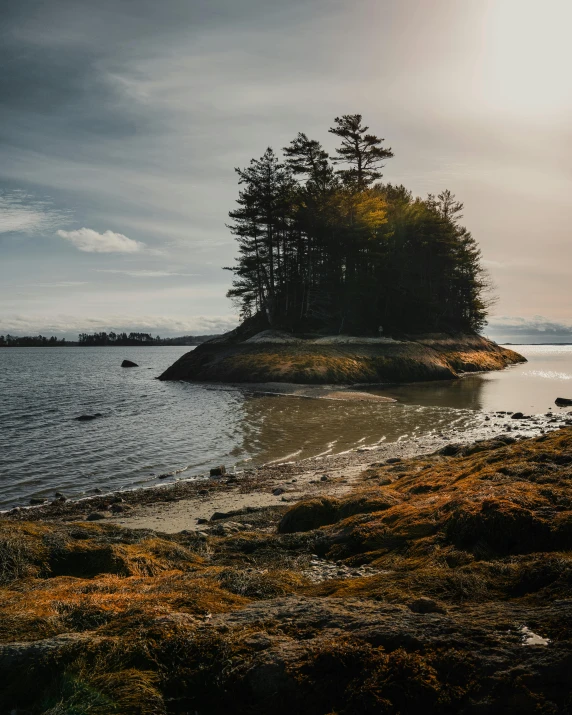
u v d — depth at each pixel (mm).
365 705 3602
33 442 28859
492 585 5887
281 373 61000
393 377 65812
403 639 4145
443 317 101500
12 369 111125
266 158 82500
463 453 18391
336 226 80375
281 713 3678
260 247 85812
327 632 4406
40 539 9070
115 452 26266
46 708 3812
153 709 3678
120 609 5547
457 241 98812
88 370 106375
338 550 8953
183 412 40062
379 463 20828
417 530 8742
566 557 6129
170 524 14031
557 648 3850
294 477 19797
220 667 4000
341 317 84688
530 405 42094
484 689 3611
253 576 6945
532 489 9203
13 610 5758
